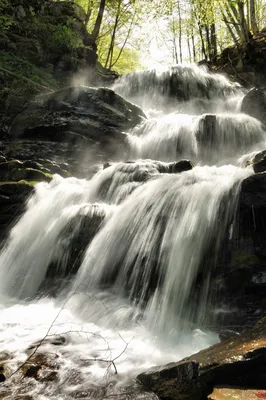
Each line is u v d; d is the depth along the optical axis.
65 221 6.41
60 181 8.24
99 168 9.48
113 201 7.11
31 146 9.98
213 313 4.33
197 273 4.64
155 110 15.23
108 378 3.22
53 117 10.41
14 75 11.97
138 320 4.55
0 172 8.78
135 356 3.72
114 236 5.70
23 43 14.21
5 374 3.23
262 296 4.21
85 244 5.95
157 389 2.92
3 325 4.50
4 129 10.97
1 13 14.35
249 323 4.01
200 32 22.61
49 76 14.05
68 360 3.56
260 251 4.41
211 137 10.28
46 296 5.52
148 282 4.96
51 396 2.91
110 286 5.31
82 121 10.26
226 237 4.70
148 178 6.94
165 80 16.06
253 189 4.55
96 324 4.58
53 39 15.09
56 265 6.04
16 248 6.81
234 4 18.44
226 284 4.41
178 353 3.87
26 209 7.47
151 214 5.54
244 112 12.09
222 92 16.30
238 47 18.84
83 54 16.14
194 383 2.72
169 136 10.28
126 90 16.62
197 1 19.47
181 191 5.57
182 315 4.48
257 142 10.55
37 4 16.22
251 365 2.70
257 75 17.17
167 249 4.96
